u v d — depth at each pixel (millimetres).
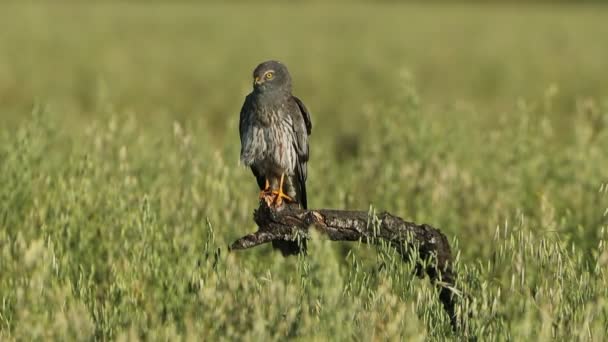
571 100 34219
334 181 15078
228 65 44438
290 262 10766
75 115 24812
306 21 72188
